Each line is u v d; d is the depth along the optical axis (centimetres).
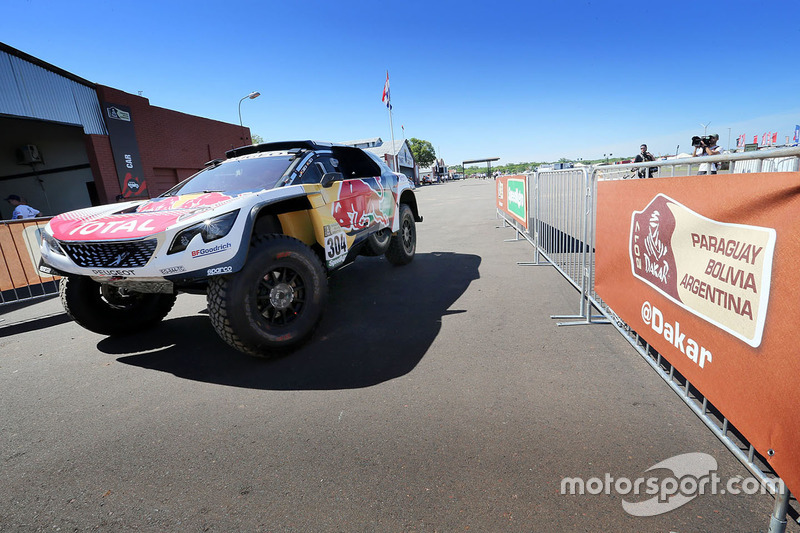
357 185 435
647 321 240
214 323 276
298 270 310
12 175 1282
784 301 131
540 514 153
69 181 1323
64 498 178
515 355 291
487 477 174
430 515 156
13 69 920
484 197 2230
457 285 484
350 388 259
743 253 152
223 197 314
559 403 227
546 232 566
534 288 456
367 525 153
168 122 1479
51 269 322
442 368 278
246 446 207
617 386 242
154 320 400
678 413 212
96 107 1183
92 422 240
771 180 135
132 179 1302
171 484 183
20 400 274
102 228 287
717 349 172
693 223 186
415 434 207
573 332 328
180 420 236
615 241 284
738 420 160
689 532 143
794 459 129
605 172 321
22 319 479
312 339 342
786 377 132
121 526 160
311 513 161
